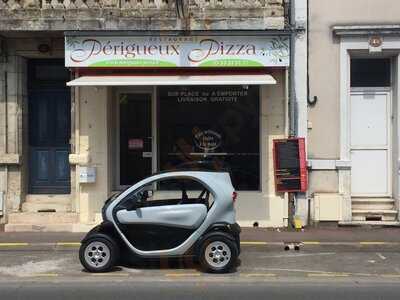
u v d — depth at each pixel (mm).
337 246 11000
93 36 12258
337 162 12672
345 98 12750
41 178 13453
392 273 9281
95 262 9336
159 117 13172
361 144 13148
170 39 12281
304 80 12656
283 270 9492
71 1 12367
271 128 12805
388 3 12727
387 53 12867
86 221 12742
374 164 13125
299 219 12516
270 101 12797
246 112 13023
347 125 12773
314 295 7859
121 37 12273
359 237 11625
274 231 12305
